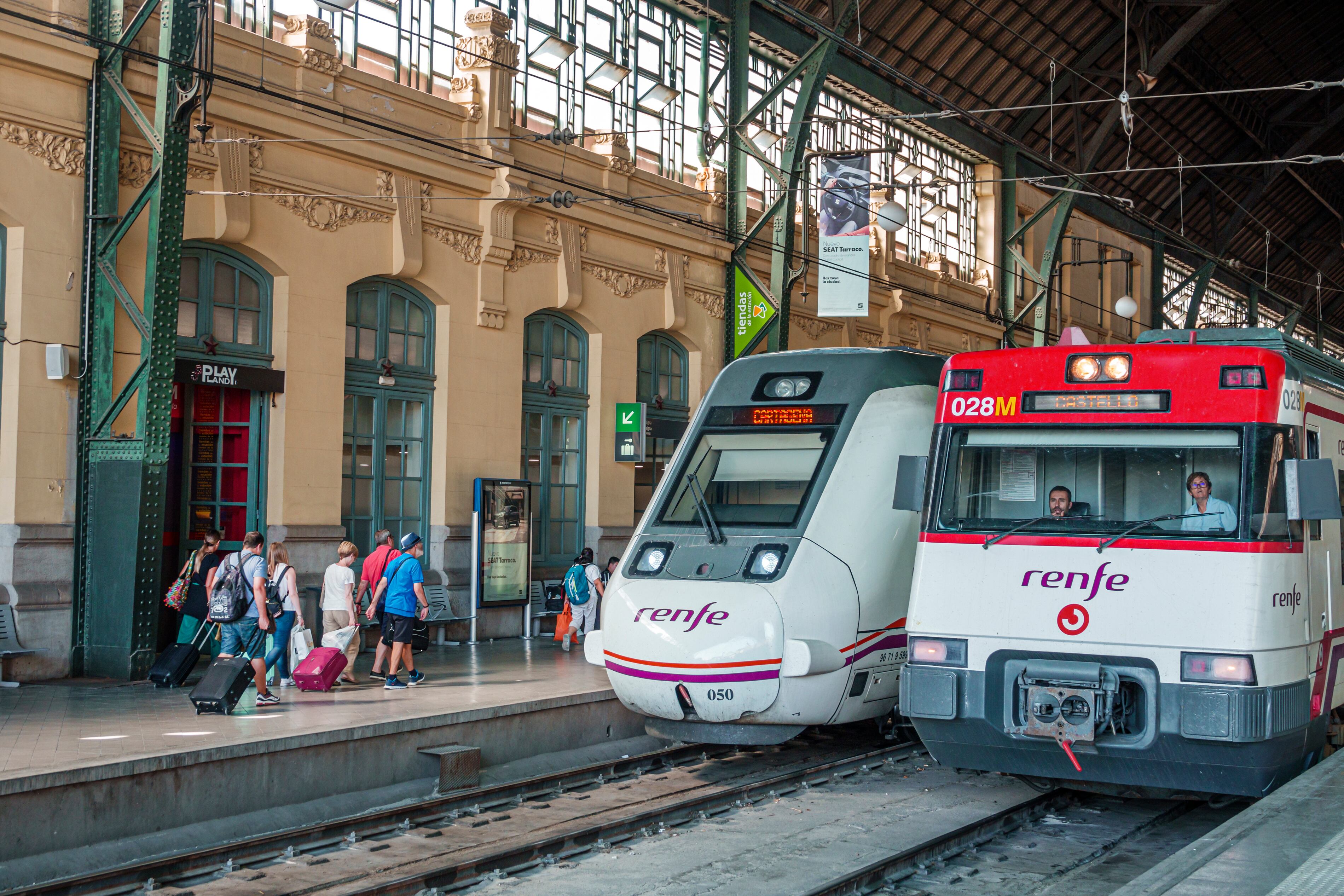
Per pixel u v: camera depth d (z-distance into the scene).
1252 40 32.38
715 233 20.95
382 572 12.81
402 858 7.91
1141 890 5.16
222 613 10.45
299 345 14.50
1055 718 7.59
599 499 18.88
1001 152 29.61
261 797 8.66
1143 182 35.59
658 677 9.30
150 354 12.20
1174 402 7.80
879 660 10.03
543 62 18.08
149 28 12.99
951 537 8.17
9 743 8.62
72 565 12.33
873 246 24.83
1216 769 7.41
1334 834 5.87
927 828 8.70
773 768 10.98
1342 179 42.00
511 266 17.38
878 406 10.46
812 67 20.52
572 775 10.16
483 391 16.94
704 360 20.86
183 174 12.38
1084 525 7.88
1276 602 7.44
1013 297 29.92
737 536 9.83
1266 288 43.84
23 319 11.97
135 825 7.87
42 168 12.12
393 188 15.68
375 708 10.45
